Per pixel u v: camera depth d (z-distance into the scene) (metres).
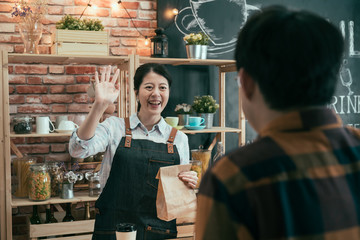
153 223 2.04
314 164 0.60
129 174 2.06
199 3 3.52
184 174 1.84
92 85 3.06
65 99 3.25
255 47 0.63
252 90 0.67
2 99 2.65
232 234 0.59
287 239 0.56
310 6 3.84
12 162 3.14
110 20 3.35
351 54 3.98
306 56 0.60
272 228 0.57
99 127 2.06
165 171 1.79
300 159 0.60
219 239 0.59
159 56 3.15
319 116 0.64
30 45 2.82
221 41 3.60
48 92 3.22
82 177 2.94
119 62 3.11
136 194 2.05
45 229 2.68
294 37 0.60
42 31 2.98
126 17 3.38
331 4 3.92
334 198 0.59
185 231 2.43
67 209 2.86
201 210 0.62
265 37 0.62
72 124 2.93
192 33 3.22
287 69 0.61
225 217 0.59
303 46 0.60
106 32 2.87
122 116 3.22
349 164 0.62
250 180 0.59
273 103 0.64
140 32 3.42
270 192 0.58
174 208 1.78
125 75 3.19
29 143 3.18
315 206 0.58
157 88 2.13
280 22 0.61
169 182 1.80
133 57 2.88
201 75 3.54
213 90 3.58
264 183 0.59
